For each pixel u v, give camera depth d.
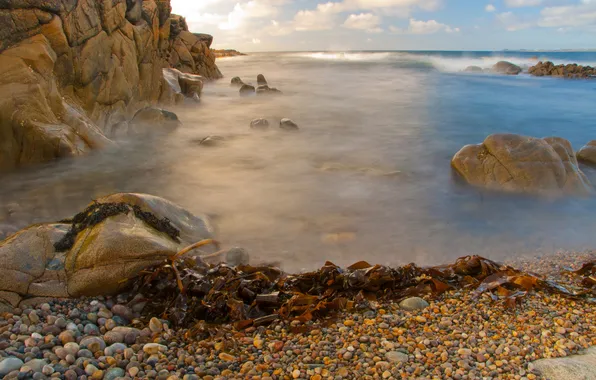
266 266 6.07
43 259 5.39
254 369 3.98
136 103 17.56
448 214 8.90
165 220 6.55
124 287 5.40
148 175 11.48
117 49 15.90
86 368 3.85
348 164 12.59
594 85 34.78
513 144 10.38
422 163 12.73
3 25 11.23
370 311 5.07
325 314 5.02
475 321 4.86
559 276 6.20
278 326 4.77
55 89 12.14
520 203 9.45
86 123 12.81
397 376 3.85
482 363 4.02
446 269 6.12
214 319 4.95
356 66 55.00
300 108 23.12
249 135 16.55
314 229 8.07
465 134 16.86
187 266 5.76
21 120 10.84
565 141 10.77
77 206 9.18
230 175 11.52
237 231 7.89
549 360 4.02
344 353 4.22
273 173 11.70
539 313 5.00
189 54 34.94
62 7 12.62
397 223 8.42
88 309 5.01
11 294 5.00
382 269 5.70
